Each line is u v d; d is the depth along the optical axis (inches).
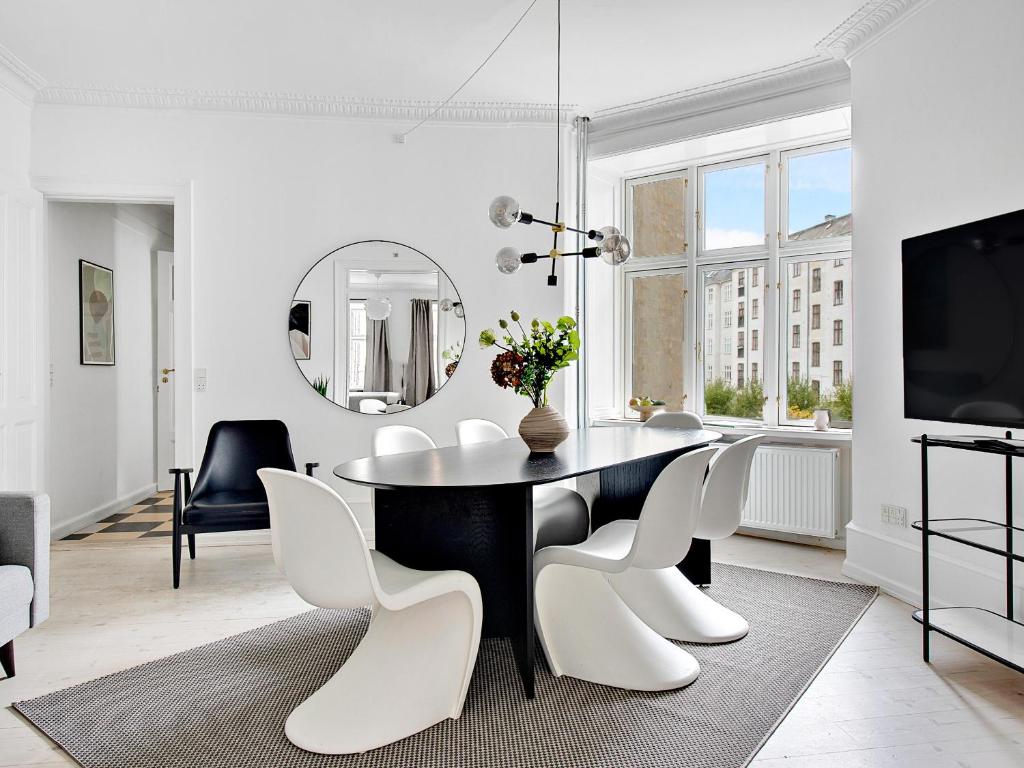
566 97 176.4
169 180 172.9
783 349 185.9
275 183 177.0
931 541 120.7
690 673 93.7
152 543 175.8
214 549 169.6
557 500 125.3
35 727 83.4
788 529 169.9
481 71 160.7
